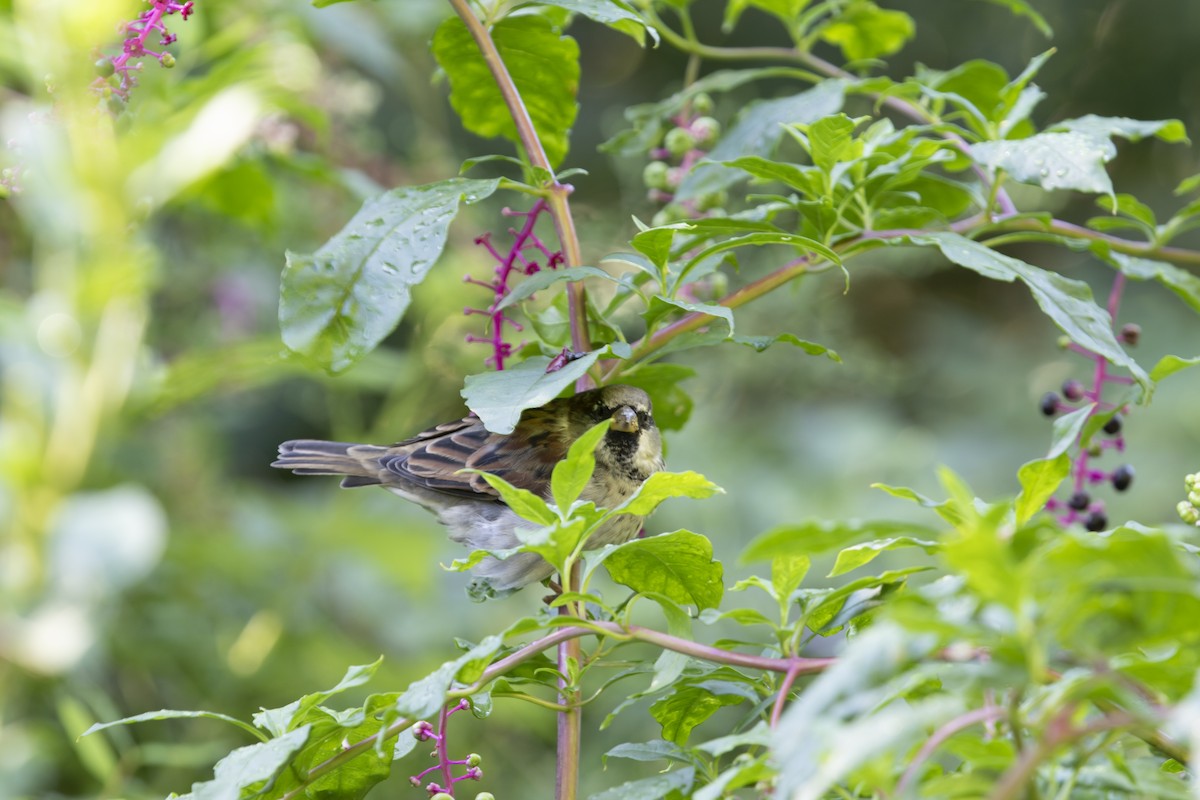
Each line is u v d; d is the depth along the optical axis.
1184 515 5.17
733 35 17.53
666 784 4.33
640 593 4.43
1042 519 3.46
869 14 7.79
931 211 6.27
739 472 14.26
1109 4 17.53
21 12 6.46
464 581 13.06
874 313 17.47
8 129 7.07
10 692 8.76
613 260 5.44
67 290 7.88
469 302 11.88
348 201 12.09
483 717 5.08
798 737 2.95
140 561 8.08
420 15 12.14
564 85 6.60
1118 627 3.11
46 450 8.30
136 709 11.02
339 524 12.31
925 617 2.84
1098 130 6.01
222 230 12.25
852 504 14.12
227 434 14.52
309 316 4.91
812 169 5.82
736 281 13.80
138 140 7.18
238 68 8.85
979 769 3.48
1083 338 5.24
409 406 12.08
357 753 4.69
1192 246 17.53
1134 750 4.54
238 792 4.09
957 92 7.39
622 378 6.85
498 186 5.48
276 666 11.63
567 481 4.25
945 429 16.45
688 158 7.23
